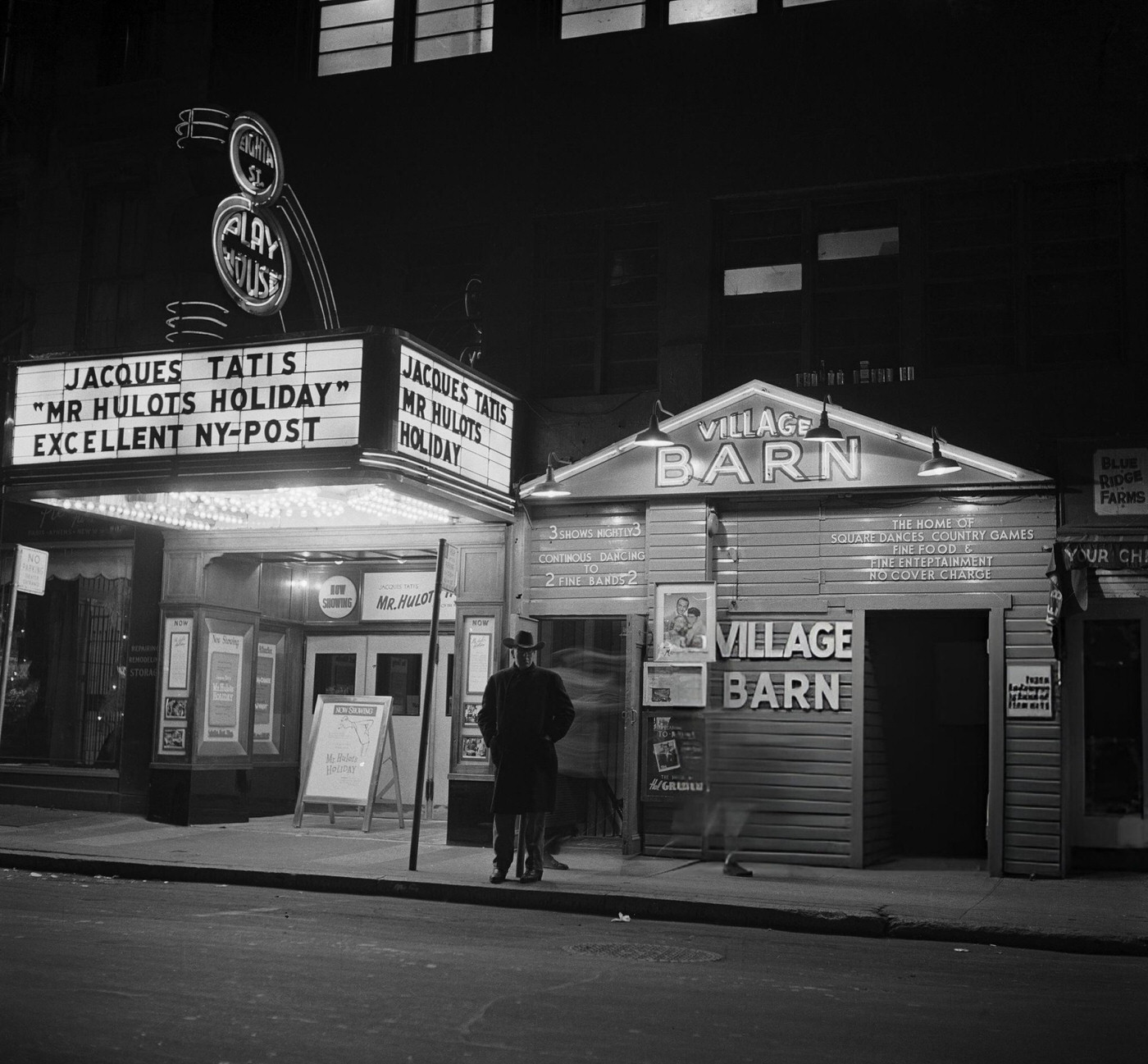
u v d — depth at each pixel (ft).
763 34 49.37
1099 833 42.83
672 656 44.62
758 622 45.06
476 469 46.03
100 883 37.76
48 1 61.00
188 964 24.71
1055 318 45.62
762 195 49.01
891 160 47.29
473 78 53.11
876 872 42.09
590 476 46.73
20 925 28.66
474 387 46.24
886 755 46.32
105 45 59.98
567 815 46.85
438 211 52.95
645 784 44.32
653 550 46.01
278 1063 18.06
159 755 51.62
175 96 57.67
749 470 44.91
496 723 38.14
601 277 51.08
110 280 58.49
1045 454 43.55
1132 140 44.80
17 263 59.88
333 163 54.70
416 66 54.08
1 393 58.95
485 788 46.21
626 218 51.08
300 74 56.18
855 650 43.83
